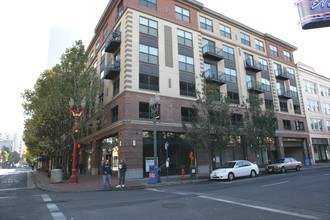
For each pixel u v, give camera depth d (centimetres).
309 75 4238
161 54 2388
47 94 2283
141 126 2094
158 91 2275
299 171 2411
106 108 2567
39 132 2275
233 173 1841
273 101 3450
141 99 2159
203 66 2684
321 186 1241
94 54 3450
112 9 2758
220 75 2842
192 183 1716
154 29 2414
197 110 2147
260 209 789
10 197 1153
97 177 2270
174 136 2305
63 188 1465
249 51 3347
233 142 2489
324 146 4100
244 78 3133
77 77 2284
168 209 808
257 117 2498
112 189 1438
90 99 2245
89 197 1116
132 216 720
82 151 3462
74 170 1789
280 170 2292
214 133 2067
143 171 2053
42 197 1138
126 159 1970
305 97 4022
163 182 1708
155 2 2512
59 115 2167
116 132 2228
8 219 713
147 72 2256
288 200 926
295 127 3662
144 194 1186
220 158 2647
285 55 3959
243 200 950
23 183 1978
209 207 831
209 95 2108
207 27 2947
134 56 2216
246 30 3409
